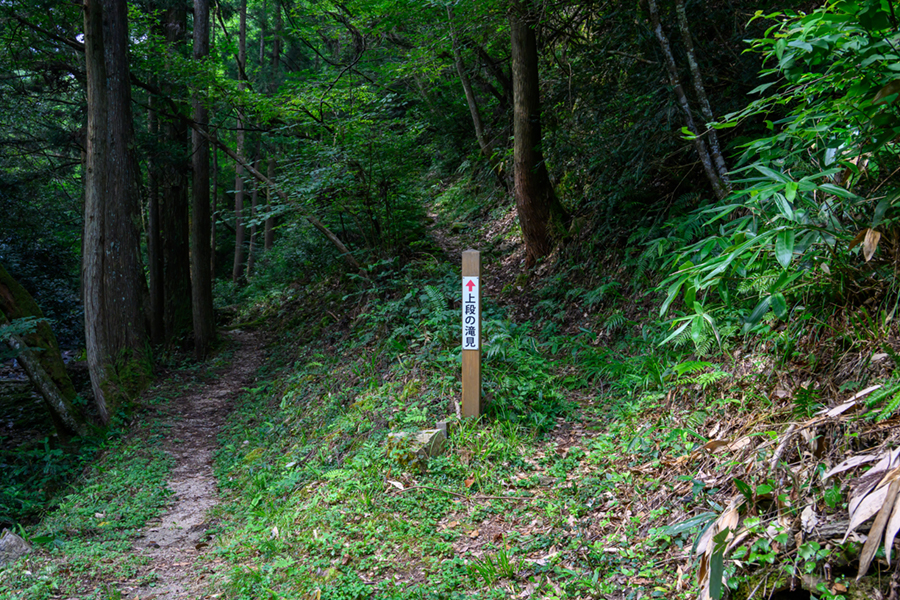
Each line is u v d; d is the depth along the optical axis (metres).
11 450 9.88
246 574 4.07
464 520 4.29
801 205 3.48
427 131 17.42
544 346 7.95
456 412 5.78
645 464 4.32
